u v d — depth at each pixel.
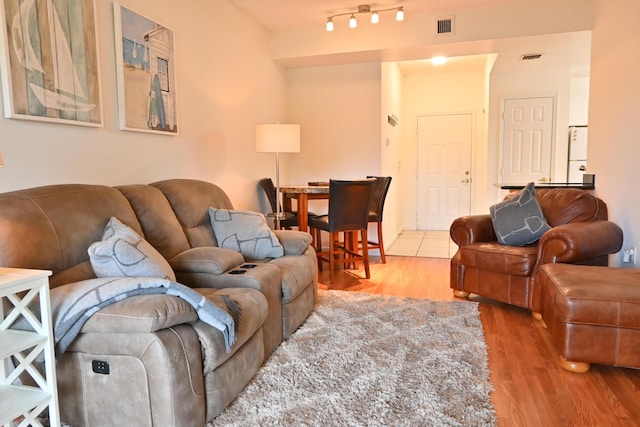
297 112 5.32
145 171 2.87
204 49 3.52
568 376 2.16
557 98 5.48
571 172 6.96
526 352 2.44
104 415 1.63
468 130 6.94
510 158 5.72
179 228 2.60
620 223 3.26
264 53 4.62
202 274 2.31
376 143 5.10
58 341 1.57
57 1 2.17
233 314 1.87
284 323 2.57
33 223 1.76
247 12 4.16
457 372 2.17
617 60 3.34
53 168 2.21
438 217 7.24
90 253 1.81
